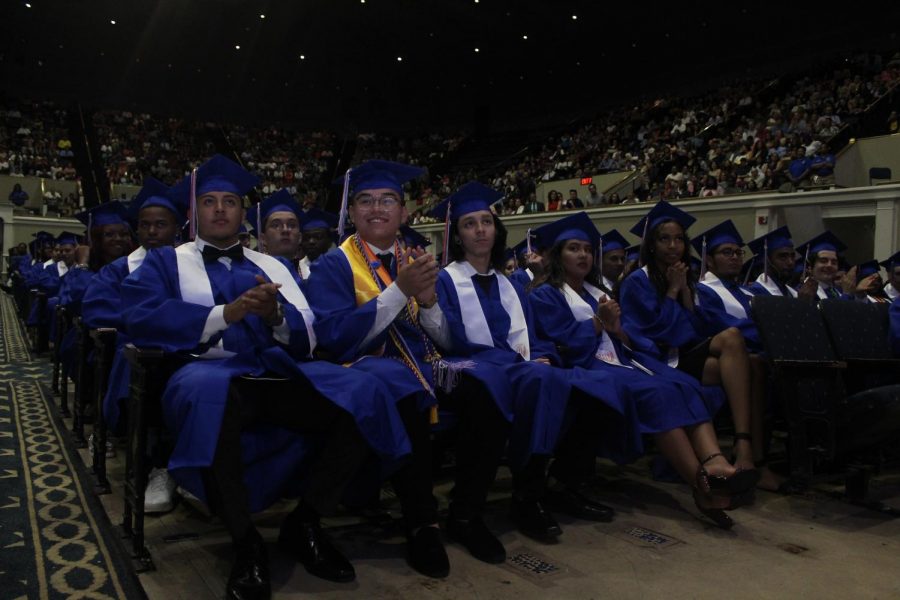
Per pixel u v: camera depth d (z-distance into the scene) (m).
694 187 14.38
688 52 23.36
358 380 2.44
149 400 2.79
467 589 2.38
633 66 24.84
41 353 8.02
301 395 2.57
